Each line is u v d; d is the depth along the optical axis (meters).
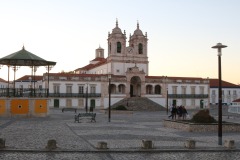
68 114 49.25
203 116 27.55
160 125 31.59
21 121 34.03
